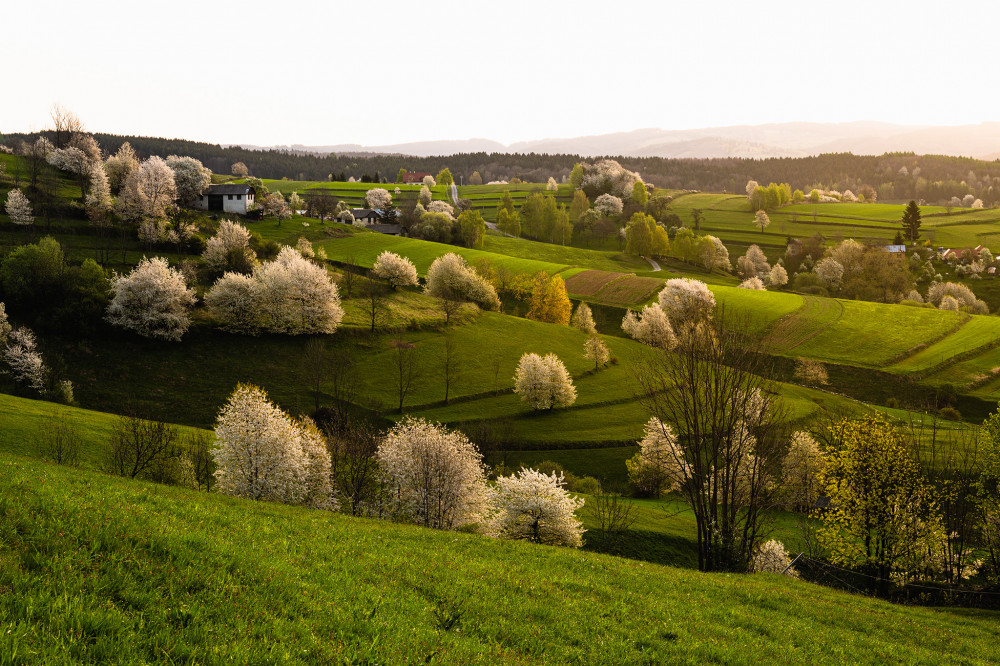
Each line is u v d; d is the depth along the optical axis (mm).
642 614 15734
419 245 177500
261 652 8430
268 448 44938
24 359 72000
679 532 57188
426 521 46781
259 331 95938
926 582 41531
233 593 10352
